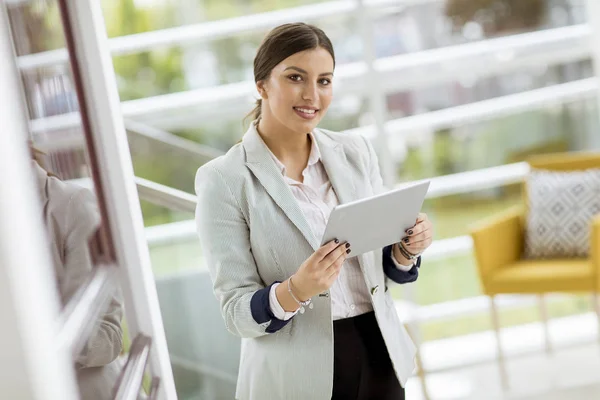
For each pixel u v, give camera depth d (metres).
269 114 1.98
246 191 1.93
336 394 1.97
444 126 4.12
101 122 1.84
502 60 4.09
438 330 4.59
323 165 2.05
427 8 4.93
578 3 4.92
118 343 1.69
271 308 1.83
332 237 1.79
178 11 6.14
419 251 2.02
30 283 0.96
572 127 4.36
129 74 5.93
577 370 3.77
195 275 2.75
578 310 4.62
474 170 4.41
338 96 3.86
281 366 1.94
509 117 4.36
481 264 3.56
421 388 3.58
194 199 2.68
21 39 1.36
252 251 1.95
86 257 1.56
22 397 0.96
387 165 3.88
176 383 2.77
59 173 1.49
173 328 2.75
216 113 3.83
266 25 3.82
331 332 1.91
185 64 5.30
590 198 3.64
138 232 1.91
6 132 0.95
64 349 1.20
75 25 1.80
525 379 3.76
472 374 3.92
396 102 4.79
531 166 3.88
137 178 2.66
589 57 4.43
